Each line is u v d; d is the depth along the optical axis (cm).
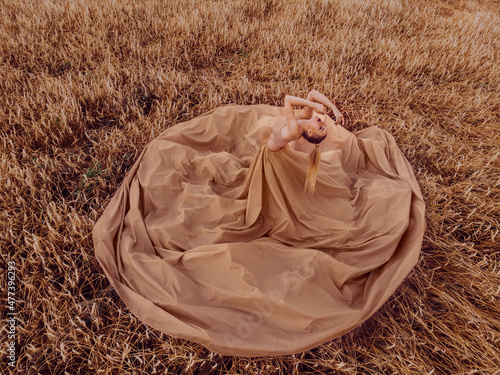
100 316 265
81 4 600
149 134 415
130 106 443
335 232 296
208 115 395
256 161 285
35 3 600
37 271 279
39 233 311
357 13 643
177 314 249
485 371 238
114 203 325
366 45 562
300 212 300
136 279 271
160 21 575
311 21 634
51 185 357
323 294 255
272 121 383
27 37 514
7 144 372
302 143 306
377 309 248
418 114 462
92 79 463
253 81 504
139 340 252
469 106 462
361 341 259
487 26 649
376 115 450
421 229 286
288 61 525
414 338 252
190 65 518
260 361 242
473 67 524
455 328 261
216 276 268
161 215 321
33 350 228
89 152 400
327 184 312
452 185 367
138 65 505
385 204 307
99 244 283
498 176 374
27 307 257
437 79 523
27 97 420
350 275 265
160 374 239
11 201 320
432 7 750
